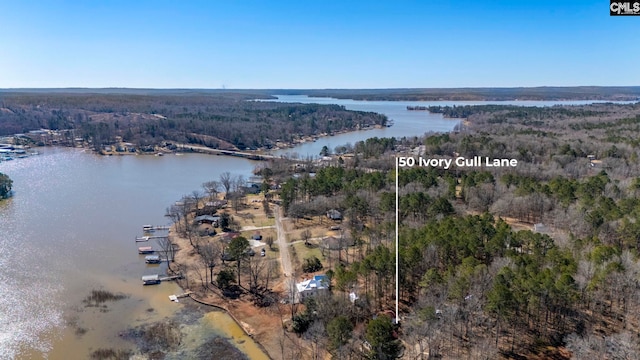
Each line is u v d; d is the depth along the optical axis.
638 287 71.44
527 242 90.19
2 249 116.94
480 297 72.62
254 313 85.31
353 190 142.50
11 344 76.25
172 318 84.56
